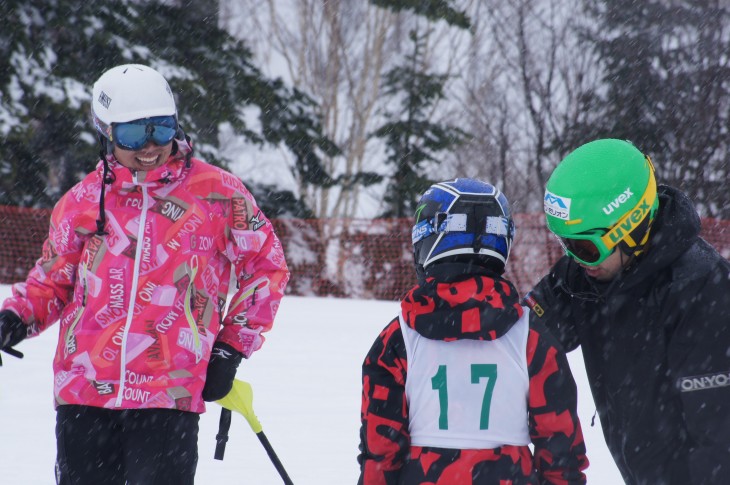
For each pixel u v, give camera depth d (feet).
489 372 23.98
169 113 29.35
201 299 30.60
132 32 173.17
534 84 305.12
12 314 30.63
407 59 270.67
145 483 29.40
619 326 25.72
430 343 24.32
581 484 24.47
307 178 210.79
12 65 159.12
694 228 24.44
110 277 29.91
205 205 30.60
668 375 25.08
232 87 187.32
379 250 184.14
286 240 189.67
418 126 259.80
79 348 29.94
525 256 175.42
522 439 24.17
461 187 24.95
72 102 162.91
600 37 275.59
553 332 28.12
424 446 24.13
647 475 26.04
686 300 24.22
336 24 318.24
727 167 243.60
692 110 247.70
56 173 191.21
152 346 29.84
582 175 24.48
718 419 23.80
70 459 29.94
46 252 31.24
